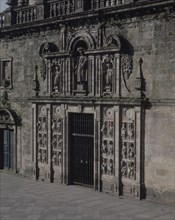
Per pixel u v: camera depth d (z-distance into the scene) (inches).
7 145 1518.2
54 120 1338.6
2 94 1513.3
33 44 1395.2
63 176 1310.3
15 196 1181.1
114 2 1172.5
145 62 1096.8
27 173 1428.4
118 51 1140.5
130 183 1137.4
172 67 1043.3
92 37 1212.5
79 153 1290.6
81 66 1238.9
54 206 1077.1
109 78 1181.7
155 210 1028.5
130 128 1136.8
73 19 1240.8
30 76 1408.7
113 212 1018.1
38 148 1386.6
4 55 1504.7
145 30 1094.4
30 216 992.9
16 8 1449.3
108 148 1193.4
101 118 1203.2
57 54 1299.2
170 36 1043.9
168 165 1058.7
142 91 1103.6
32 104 1393.9
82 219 967.0
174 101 1040.8
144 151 1108.5
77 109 1263.5
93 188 1245.1
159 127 1073.5
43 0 1339.8
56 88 1327.5
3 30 1470.2
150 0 1055.0
